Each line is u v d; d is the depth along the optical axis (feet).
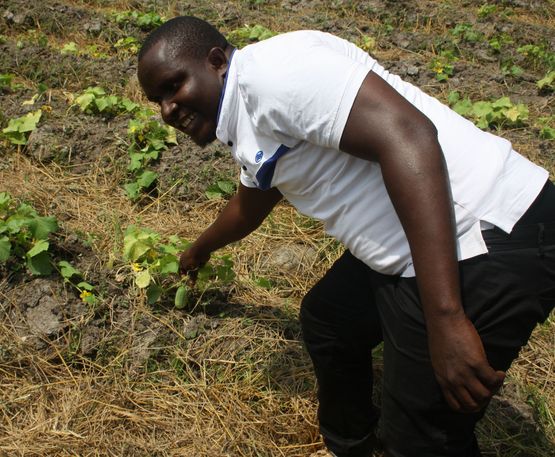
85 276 11.10
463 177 6.27
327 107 5.81
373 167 6.41
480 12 26.94
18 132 14.92
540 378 10.91
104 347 10.27
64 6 22.54
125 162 14.74
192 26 6.61
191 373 10.11
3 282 10.82
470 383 5.88
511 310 6.29
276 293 11.85
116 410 9.50
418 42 24.16
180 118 6.75
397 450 7.07
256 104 6.13
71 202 13.64
